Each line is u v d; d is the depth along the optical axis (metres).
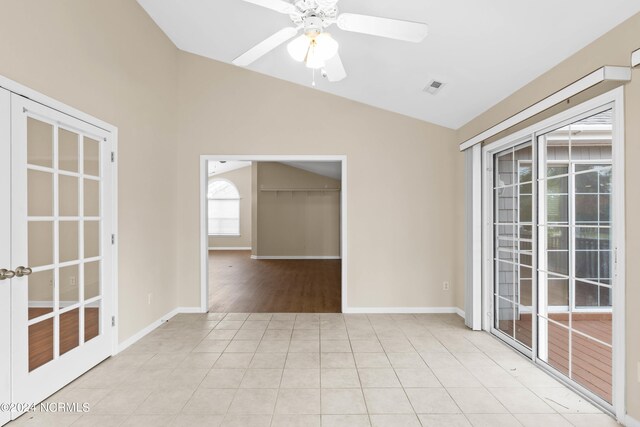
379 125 4.34
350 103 4.33
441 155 4.32
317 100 4.33
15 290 2.06
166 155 4.00
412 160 4.33
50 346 2.34
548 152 2.76
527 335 3.08
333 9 1.92
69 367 2.50
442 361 2.92
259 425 2.03
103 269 2.87
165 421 2.06
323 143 4.33
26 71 2.11
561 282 2.65
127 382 2.54
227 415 2.13
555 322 2.71
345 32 2.86
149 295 3.61
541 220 2.84
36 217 2.21
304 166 9.12
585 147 2.42
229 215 12.28
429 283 4.33
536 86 2.71
